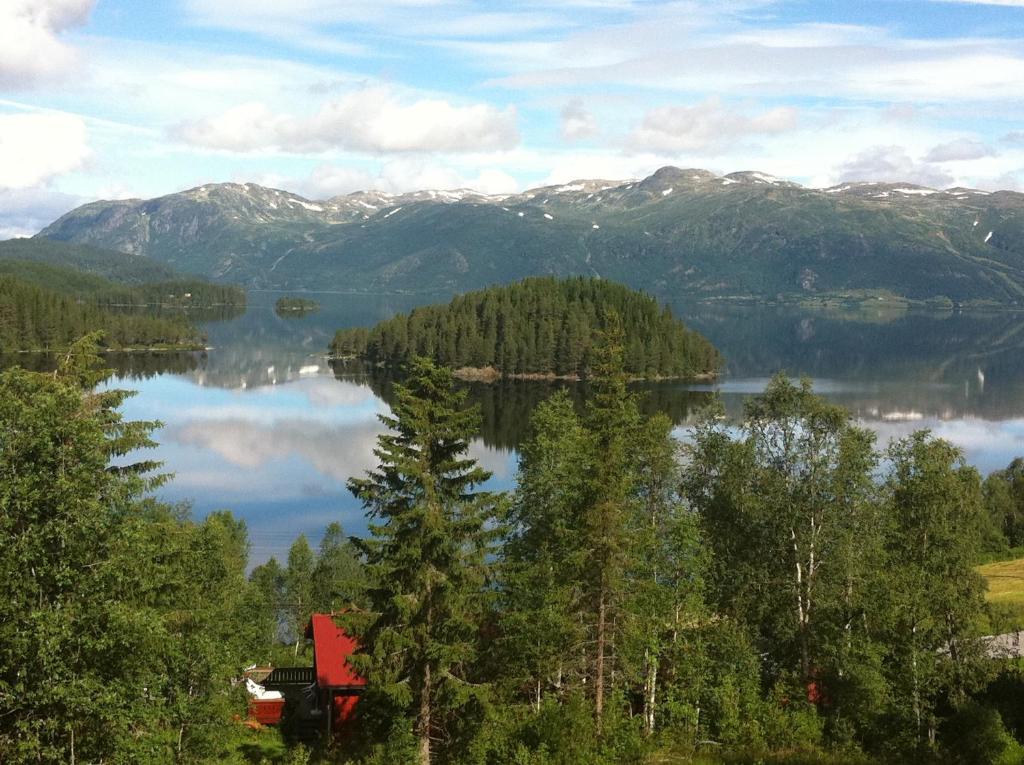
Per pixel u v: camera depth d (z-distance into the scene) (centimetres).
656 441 4475
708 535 4628
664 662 4241
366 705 3700
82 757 2428
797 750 3853
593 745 3616
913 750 3828
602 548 3759
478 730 3572
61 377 2945
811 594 4316
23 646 2250
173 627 3172
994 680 4272
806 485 4466
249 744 4634
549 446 4772
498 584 4319
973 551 4138
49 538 2334
